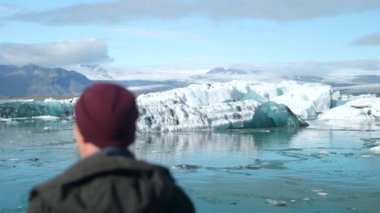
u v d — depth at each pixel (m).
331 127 47.06
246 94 51.38
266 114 45.47
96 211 1.87
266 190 17.69
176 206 2.03
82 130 2.12
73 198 1.88
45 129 45.53
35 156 26.42
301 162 24.36
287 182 19.12
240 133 40.03
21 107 62.69
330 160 25.03
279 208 15.24
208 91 48.00
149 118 41.19
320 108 67.50
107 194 1.90
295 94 66.62
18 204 15.46
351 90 174.25
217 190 17.69
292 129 44.09
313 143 33.19
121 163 1.98
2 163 23.81
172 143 32.81
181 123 41.88
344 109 60.81
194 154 27.47
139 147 30.62
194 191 17.56
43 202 1.90
